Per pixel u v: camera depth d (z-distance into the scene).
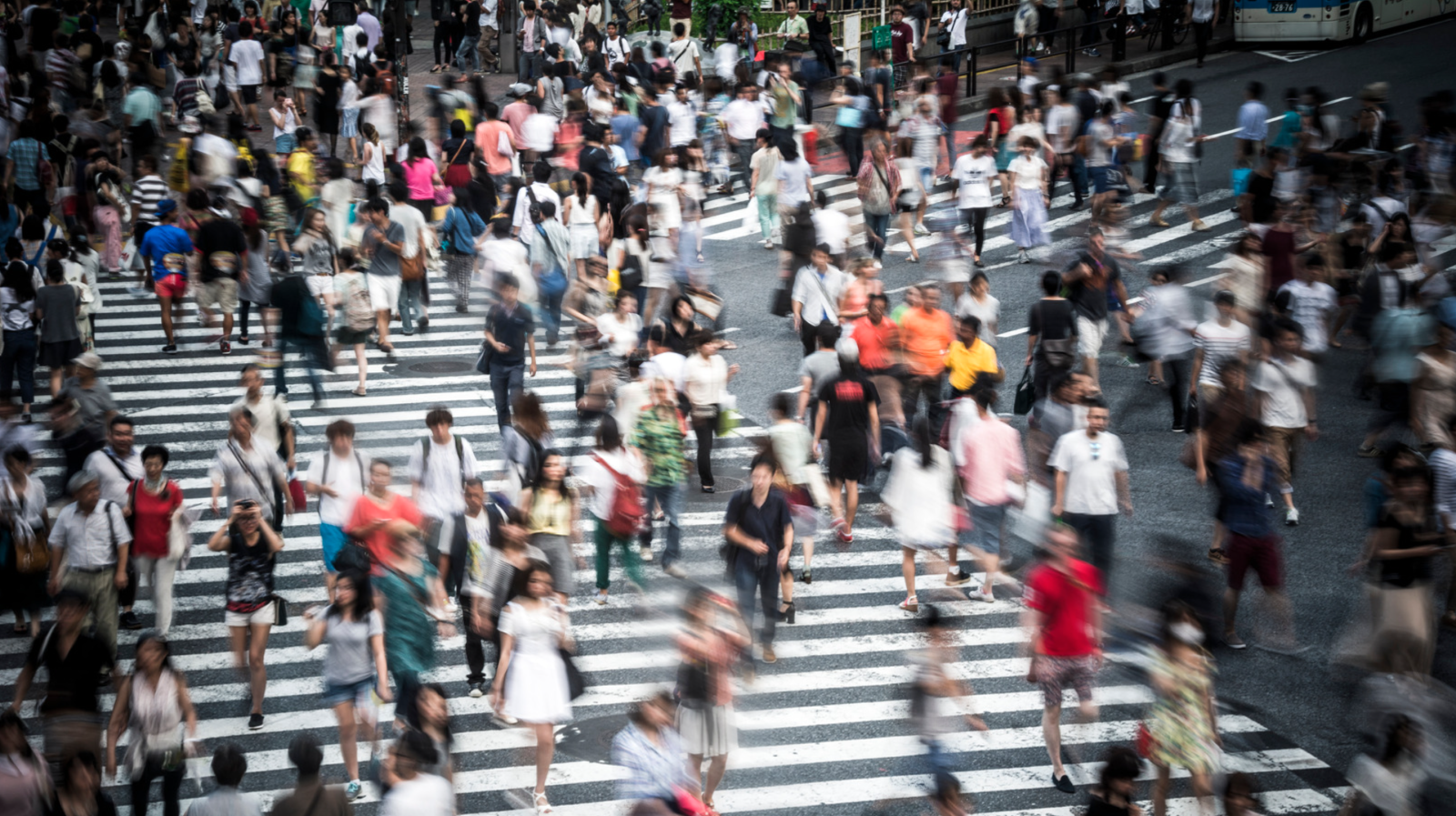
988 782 15.55
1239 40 57.38
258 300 30.17
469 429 25.84
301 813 12.16
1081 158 38.84
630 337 25.30
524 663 14.80
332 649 15.18
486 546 17.61
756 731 16.56
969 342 23.05
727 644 14.71
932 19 58.00
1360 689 17.45
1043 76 52.59
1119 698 17.34
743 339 30.36
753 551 17.69
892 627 19.20
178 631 19.16
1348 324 29.95
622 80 41.78
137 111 41.69
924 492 19.27
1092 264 25.39
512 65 53.97
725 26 56.91
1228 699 17.27
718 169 42.38
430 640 16.08
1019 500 19.73
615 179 34.59
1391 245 26.83
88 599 15.09
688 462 23.52
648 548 20.94
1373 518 17.03
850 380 21.08
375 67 43.88
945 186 41.69
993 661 18.30
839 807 15.05
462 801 15.19
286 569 20.88
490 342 24.08
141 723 13.87
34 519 18.61
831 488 21.67
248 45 46.72
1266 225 31.55
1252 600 19.67
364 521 16.00
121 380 28.58
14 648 18.72
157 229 29.97
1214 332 22.50
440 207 35.53
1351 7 56.47
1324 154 36.34
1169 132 37.44
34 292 25.80
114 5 60.75
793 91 41.88
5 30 51.84
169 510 18.34
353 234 30.41
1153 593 19.78
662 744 13.37
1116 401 26.98
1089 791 14.34
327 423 26.20
